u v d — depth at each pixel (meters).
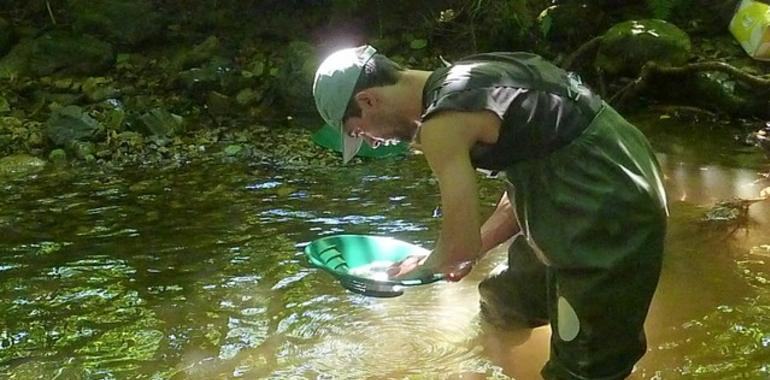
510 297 3.02
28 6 7.26
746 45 5.64
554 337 2.55
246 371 2.98
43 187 4.76
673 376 2.87
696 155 4.99
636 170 2.36
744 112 5.55
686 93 5.79
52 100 6.03
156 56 6.64
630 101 5.82
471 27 6.53
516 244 2.97
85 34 6.66
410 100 2.41
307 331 3.23
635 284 2.36
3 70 6.42
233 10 7.00
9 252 3.93
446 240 2.30
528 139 2.34
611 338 2.42
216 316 3.35
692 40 6.32
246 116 5.89
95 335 3.24
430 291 3.49
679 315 3.25
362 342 3.14
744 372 2.88
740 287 3.45
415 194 4.53
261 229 4.13
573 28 6.46
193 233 4.10
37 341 3.21
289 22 6.88
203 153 5.27
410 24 6.82
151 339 3.20
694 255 3.73
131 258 3.85
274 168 5.01
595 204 2.32
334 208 4.36
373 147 2.68
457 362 2.99
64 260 3.84
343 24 6.77
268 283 3.60
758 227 3.97
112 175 4.94
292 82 5.89
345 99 2.41
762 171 4.71
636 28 5.93
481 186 4.59
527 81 2.36
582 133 2.36
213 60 6.35
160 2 7.08
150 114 5.58
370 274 2.58
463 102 2.27
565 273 2.39
